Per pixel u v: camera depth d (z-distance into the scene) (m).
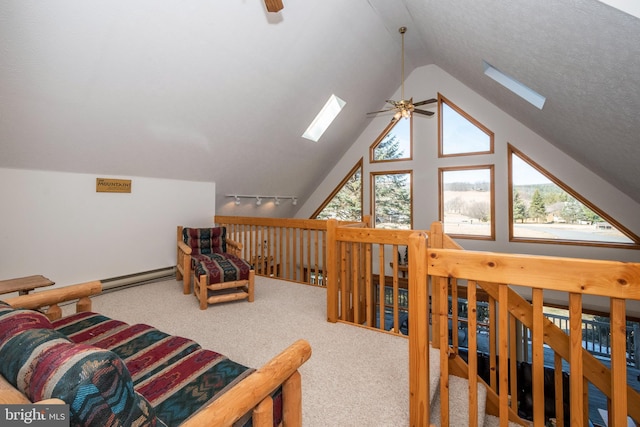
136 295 3.36
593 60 2.11
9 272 2.68
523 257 1.21
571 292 1.14
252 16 2.85
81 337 1.56
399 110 4.37
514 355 1.95
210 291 3.44
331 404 1.61
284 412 1.13
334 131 5.92
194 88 3.09
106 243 3.38
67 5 1.95
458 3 2.77
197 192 4.39
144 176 3.71
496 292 1.92
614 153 3.53
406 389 1.73
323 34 3.65
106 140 2.97
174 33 2.53
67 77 2.30
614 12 1.59
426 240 1.40
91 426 0.61
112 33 2.25
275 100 4.02
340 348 2.19
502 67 3.42
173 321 2.63
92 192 3.24
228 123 3.81
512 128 5.62
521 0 2.07
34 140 2.55
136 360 1.34
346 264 2.70
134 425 0.69
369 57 4.73
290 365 1.09
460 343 6.38
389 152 6.91
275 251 4.16
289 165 5.71
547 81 2.91
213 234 3.97
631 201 4.85
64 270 3.04
